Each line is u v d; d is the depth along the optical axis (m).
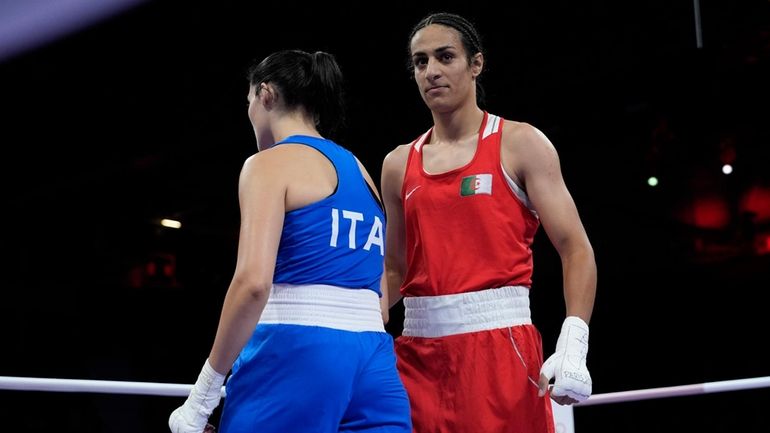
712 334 7.58
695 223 8.47
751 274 7.59
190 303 8.19
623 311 7.93
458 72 2.31
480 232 2.23
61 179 8.25
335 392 1.74
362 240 1.89
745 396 7.15
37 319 7.40
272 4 6.11
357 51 6.24
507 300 2.20
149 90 7.00
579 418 7.48
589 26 5.89
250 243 1.71
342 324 1.80
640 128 8.11
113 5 6.37
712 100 7.53
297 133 1.97
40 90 7.18
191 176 8.15
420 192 2.32
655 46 5.80
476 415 2.14
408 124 6.81
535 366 2.17
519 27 5.98
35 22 6.45
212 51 6.47
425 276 2.28
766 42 6.36
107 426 7.22
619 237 8.41
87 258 8.39
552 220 2.20
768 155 8.08
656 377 7.61
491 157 2.26
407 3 5.95
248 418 1.74
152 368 7.66
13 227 8.34
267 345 1.76
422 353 2.25
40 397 7.18
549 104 7.11
